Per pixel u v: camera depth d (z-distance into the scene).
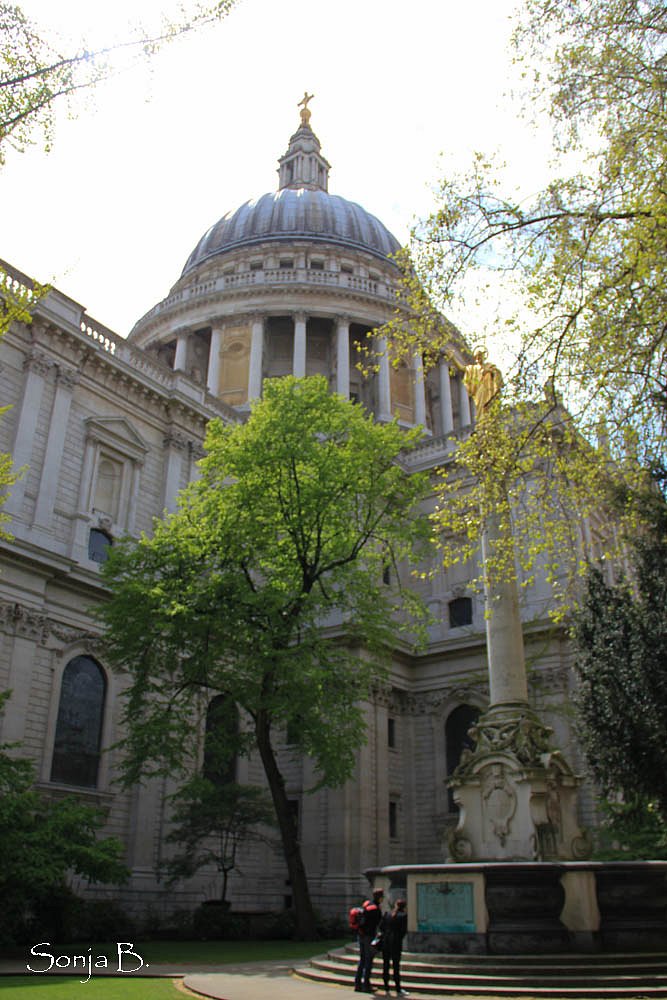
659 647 22.27
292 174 90.06
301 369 64.12
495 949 15.46
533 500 18.20
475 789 19.95
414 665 44.38
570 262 14.63
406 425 66.12
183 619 26.41
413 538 30.56
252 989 15.01
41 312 34.53
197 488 30.17
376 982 15.12
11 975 17.28
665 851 26.53
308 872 37.84
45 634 31.62
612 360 14.38
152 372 41.62
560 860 18.39
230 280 68.88
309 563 29.17
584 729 25.41
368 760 39.53
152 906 32.09
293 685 25.64
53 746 30.92
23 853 21.11
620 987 13.80
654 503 17.27
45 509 33.03
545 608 37.97
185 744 35.84
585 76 14.25
